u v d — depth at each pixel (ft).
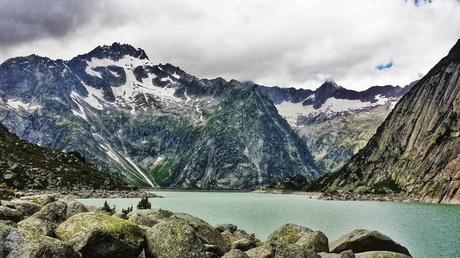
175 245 88.94
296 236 125.80
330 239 212.02
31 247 73.41
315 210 431.84
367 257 110.01
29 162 547.90
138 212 125.29
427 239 212.23
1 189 211.20
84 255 83.82
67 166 619.26
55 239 78.02
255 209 440.45
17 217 99.25
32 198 137.59
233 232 147.64
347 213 390.21
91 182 602.44
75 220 90.43
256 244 120.98
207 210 408.67
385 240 121.19
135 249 88.79
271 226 263.90
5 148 559.79
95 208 132.46
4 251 72.64
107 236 86.33
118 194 588.09
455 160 652.48
